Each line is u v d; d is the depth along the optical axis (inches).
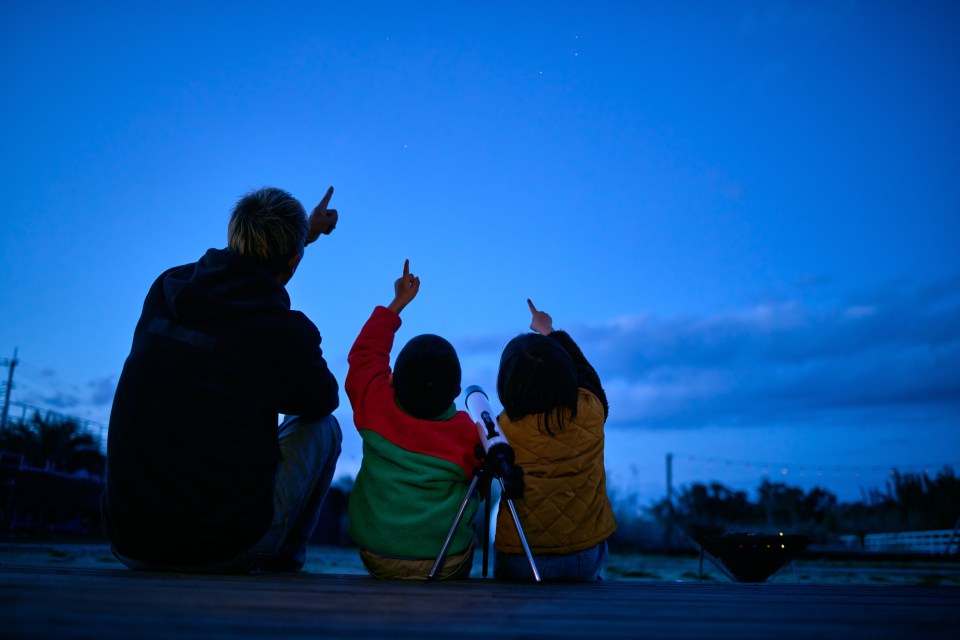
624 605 64.4
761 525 967.0
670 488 984.3
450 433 105.0
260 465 92.0
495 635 42.3
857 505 1015.6
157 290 97.1
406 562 102.8
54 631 37.5
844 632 48.1
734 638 43.9
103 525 94.9
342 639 38.8
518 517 105.4
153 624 41.5
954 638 46.3
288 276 103.5
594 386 122.3
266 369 94.2
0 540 625.9
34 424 884.0
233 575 93.8
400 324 116.0
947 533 778.2
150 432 88.8
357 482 108.4
